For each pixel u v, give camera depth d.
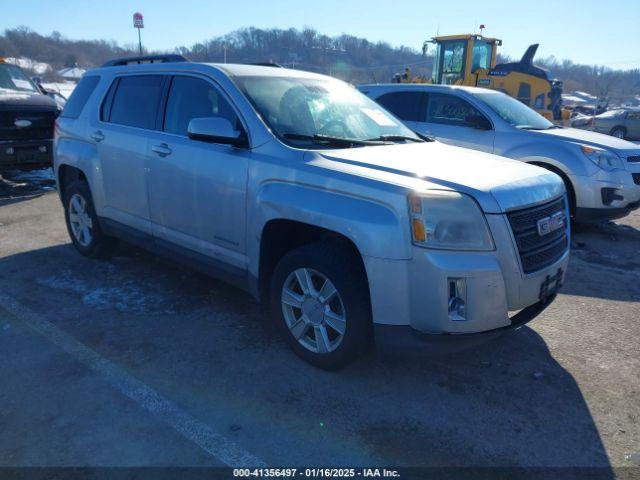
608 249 6.54
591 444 2.88
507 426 3.01
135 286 4.89
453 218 2.93
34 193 8.91
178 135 4.28
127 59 5.36
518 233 3.08
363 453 2.75
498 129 7.40
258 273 3.73
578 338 4.11
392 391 3.31
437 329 2.97
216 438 2.83
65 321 4.15
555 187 3.49
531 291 3.17
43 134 8.91
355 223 3.04
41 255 5.71
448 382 3.44
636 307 4.74
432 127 7.96
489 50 17.41
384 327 3.06
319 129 3.98
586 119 24.78
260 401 3.17
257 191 3.59
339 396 3.24
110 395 3.19
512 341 4.04
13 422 2.92
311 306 3.45
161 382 3.34
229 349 3.77
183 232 4.28
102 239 5.38
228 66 4.23
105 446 2.75
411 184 3.00
